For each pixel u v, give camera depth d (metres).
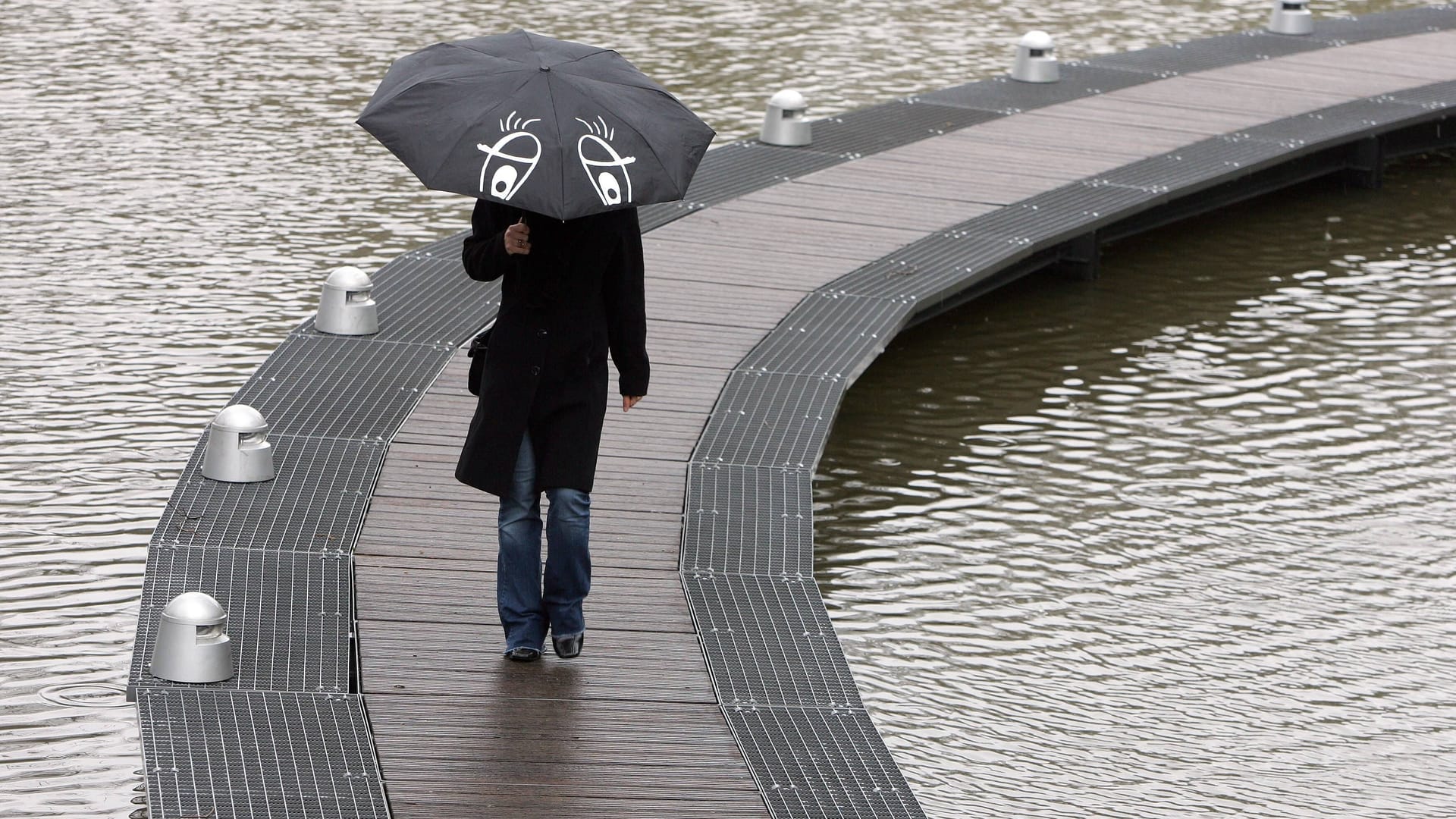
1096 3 64.94
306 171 39.56
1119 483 25.84
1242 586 22.83
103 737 17.50
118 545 21.81
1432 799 18.06
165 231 34.56
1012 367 30.30
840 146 39.56
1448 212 41.47
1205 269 36.28
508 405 15.82
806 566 19.56
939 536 23.84
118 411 25.91
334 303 26.38
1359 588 22.94
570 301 15.73
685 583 18.88
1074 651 20.94
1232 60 50.09
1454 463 27.02
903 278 30.08
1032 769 18.31
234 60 49.62
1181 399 29.19
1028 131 41.22
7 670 18.67
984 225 33.38
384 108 14.91
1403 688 20.42
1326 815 17.66
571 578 16.67
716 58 51.81
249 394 23.55
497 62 15.22
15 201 35.78
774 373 25.52
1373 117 42.91
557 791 14.81
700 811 14.66
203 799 14.22
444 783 14.79
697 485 21.47
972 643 21.00
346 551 19.03
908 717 19.23
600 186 14.44
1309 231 39.50
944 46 55.53
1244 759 18.72
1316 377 30.41
